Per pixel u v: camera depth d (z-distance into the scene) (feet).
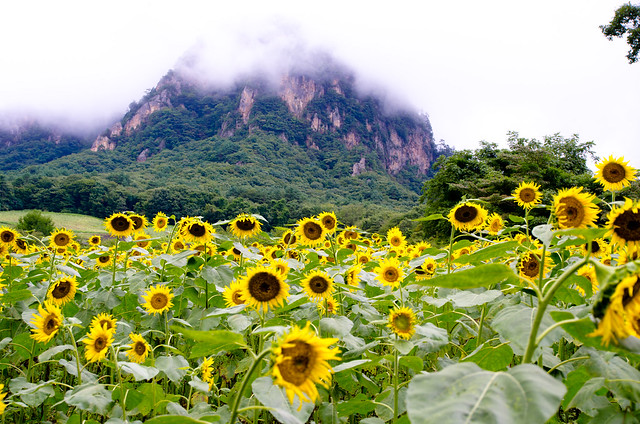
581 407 6.43
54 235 18.98
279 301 9.02
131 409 9.04
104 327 9.50
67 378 12.80
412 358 8.52
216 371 12.38
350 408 9.02
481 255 8.20
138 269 19.07
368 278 15.07
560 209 8.66
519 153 115.44
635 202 6.57
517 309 6.46
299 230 16.78
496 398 3.94
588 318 4.53
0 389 7.98
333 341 4.82
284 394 6.81
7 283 15.39
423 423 3.91
